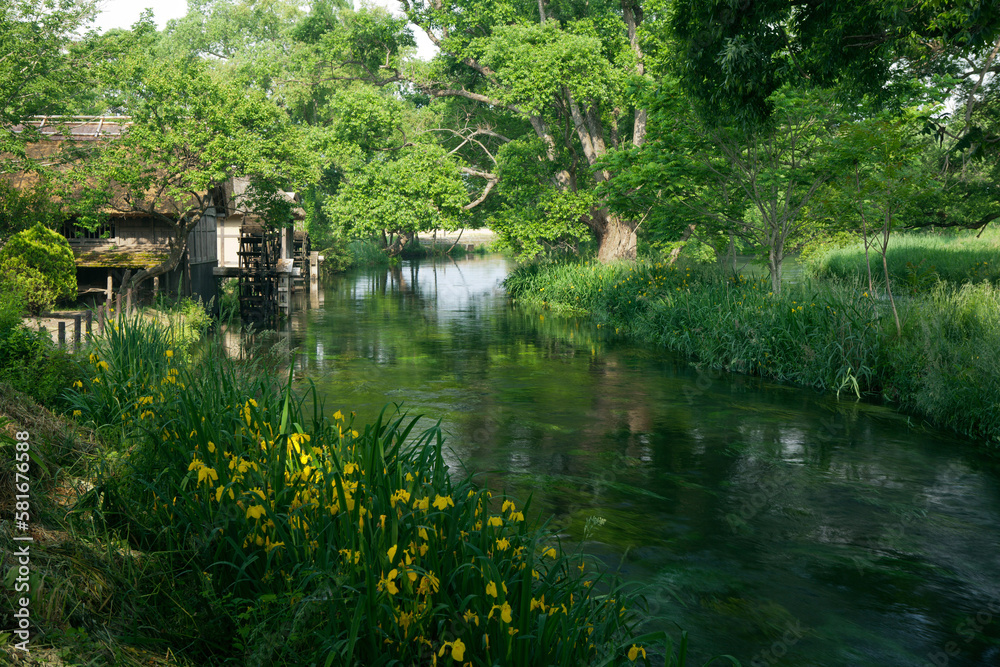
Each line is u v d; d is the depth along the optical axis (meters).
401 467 5.12
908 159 15.30
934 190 14.94
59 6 21.22
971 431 11.71
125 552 4.52
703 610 6.16
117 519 4.99
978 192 21.02
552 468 9.90
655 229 22.88
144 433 5.82
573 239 41.66
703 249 34.50
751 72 13.21
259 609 3.99
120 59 22.39
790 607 6.26
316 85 48.94
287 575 4.20
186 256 25.33
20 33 21.08
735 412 13.10
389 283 44.47
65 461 5.65
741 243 26.55
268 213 24.66
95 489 4.96
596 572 6.71
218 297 30.38
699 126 17.98
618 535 7.69
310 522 4.54
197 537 4.50
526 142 34.69
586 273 31.09
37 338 8.98
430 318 27.12
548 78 28.92
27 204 21.56
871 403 13.78
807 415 12.89
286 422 5.76
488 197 41.25
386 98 34.19
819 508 8.61
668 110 18.30
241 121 23.05
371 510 4.45
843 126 15.28
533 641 3.88
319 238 54.31
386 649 3.89
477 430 11.75
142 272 22.70
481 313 28.78
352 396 13.88
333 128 34.72
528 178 34.62
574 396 14.27
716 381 15.74
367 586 3.81
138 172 21.58
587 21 31.98
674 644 5.55
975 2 10.48
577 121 33.34
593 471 9.80
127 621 3.93
